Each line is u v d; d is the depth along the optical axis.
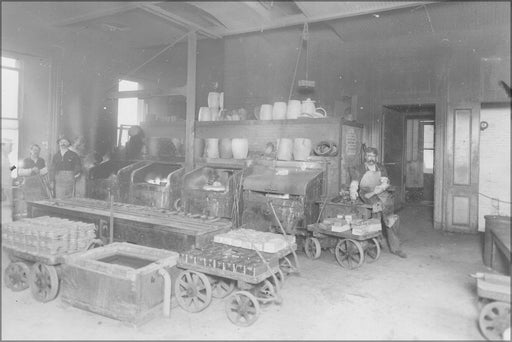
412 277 5.36
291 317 4.09
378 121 8.73
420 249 6.79
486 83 7.69
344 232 5.77
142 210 5.97
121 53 9.80
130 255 4.56
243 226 6.66
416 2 5.42
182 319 4.01
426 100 8.20
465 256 6.39
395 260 6.14
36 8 6.38
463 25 7.62
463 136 7.88
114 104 10.24
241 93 10.23
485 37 7.67
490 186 8.16
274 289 4.57
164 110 11.49
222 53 10.49
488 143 8.16
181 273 4.28
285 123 7.68
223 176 7.84
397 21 7.54
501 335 3.57
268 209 6.44
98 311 3.98
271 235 4.81
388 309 4.32
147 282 3.89
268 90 9.91
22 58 8.10
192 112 8.05
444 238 7.50
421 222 8.86
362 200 6.38
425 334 3.75
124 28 7.86
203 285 4.23
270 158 7.33
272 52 9.82
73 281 4.13
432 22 7.52
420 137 11.41
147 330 3.76
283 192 6.33
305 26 7.05
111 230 5.20
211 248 4.51
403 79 8.45
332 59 9.17
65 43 8.59
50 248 4.33
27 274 4.51
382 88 8.68
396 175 10.01
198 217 5.57
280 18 6.36
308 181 6.27
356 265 5.83
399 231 8.02
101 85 9.76
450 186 8.01
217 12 6.16
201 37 8.10
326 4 5.54
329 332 3.77
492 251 5.71
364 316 4.13
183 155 8.98
